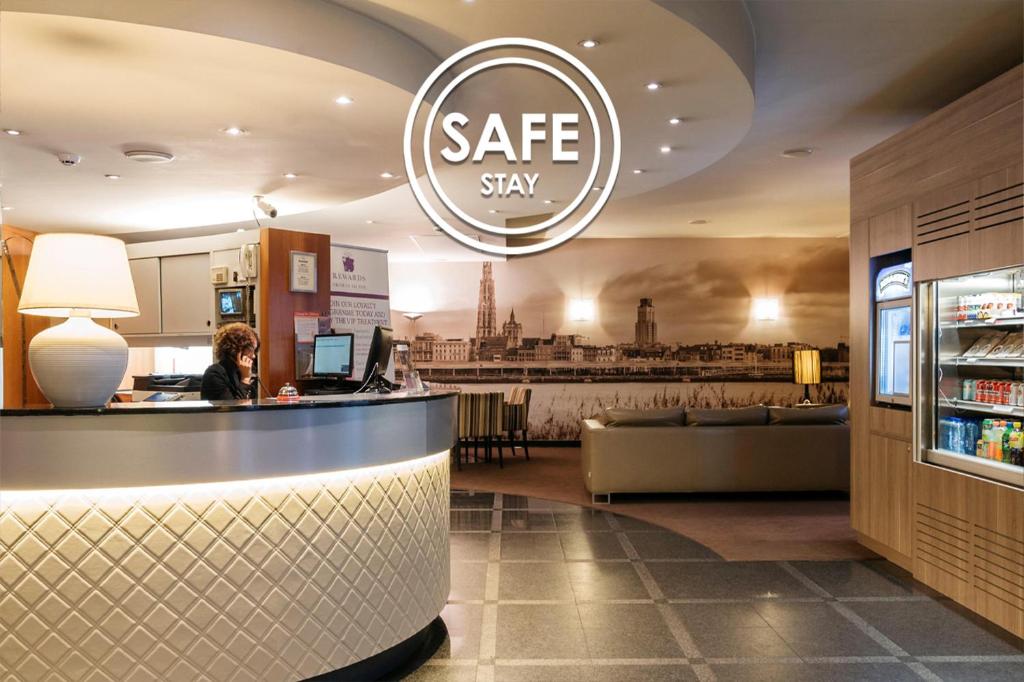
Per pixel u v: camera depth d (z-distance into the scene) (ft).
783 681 11.60
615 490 26.12
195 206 27.55
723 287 41.16
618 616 14.62
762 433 26.21
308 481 11.19
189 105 15.97
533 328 42.22
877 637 13.42
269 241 22.89
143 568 10.25
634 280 41.60
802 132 22.04
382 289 27.61
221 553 10.57
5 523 10.04
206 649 10.48
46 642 10.05
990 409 14.71
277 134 18.20
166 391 24.50
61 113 16.42
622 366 41.65
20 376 31.68
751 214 34.27
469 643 13.34
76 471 9.93
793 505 25.63
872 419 18.72
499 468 34.53
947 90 18.72
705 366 41.16
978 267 14.46
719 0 14.15
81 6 11.75
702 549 19.74
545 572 17.66
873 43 16.11
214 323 24.49
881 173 18.19
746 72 15.70
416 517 12.80
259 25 12.85
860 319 19.26
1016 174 13.39
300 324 23.34
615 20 13.32
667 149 21.70
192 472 10.28
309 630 11.13
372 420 11.76
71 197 25.62
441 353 42.75
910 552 16.99
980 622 14.16
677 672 11.99
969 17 14.83
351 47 13.97
